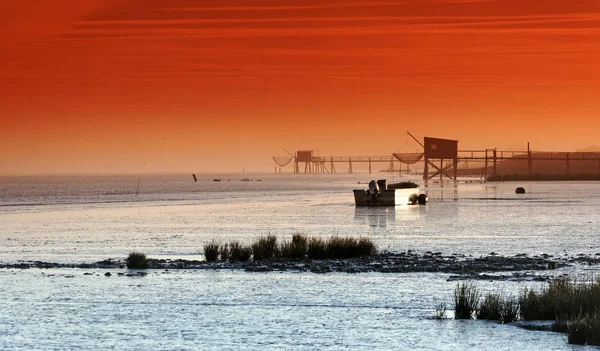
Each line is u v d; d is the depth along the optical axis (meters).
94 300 96.88
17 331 79.56
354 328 80.25
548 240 173.88
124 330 80.00
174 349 72.38
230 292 102.06
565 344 72.19
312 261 132.88
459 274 116.06
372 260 133.12
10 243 175.12
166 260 136.75
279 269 123.31
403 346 72.69
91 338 76.56
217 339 76.00
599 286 85.56
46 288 106.06
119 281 112.12
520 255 141.88
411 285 106.19
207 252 136.25
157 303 94.75
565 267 123.50
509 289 101.25
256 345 73.62
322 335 77.38
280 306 92.38
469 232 197.50
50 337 77.00
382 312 88.38
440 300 95.31
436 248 156.88
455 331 78.00
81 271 123.38
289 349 72.12
